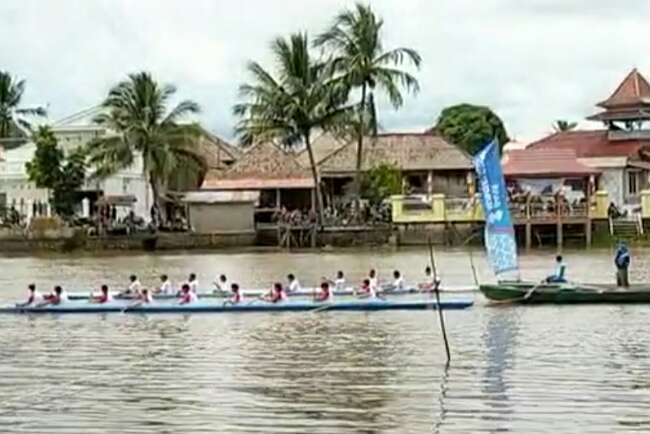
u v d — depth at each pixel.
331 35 98.94
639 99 116.38
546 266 73.31
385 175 104.38
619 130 117.31
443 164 107.06
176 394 30.73
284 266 77.12
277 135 101.06
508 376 32.47
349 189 108.56
